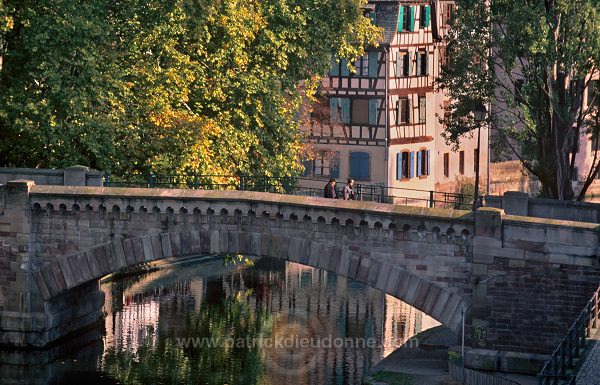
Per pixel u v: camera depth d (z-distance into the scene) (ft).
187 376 244.22
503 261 231.09
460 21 322.55
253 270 333.62
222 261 343.26
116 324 277.44
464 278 233.76
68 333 269.44
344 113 416.87
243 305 294.05
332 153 418.51
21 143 285.23
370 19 377.09
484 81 323.37
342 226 239.91
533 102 312.29
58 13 280.92
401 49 418.72
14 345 263.29
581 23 296.71
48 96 281.95
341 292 309.42
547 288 229.45
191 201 249.75
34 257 262.67
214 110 305.12
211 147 296.92
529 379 226.99
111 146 281.33
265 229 245.65
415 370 243.19
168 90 293.84
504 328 231.91
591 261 226.99
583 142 446.19
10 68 286.05
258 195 245.65
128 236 255.70
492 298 231.91
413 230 235.61
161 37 293.64
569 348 181.57
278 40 320.50
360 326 277.03
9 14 282.77
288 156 321.93
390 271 237.66
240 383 239.30
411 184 425.69
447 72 326.65
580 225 227.61
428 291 235.81
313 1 333.42
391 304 297.74
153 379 242.78
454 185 446.60
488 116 338.13
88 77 281.95
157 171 284.20
